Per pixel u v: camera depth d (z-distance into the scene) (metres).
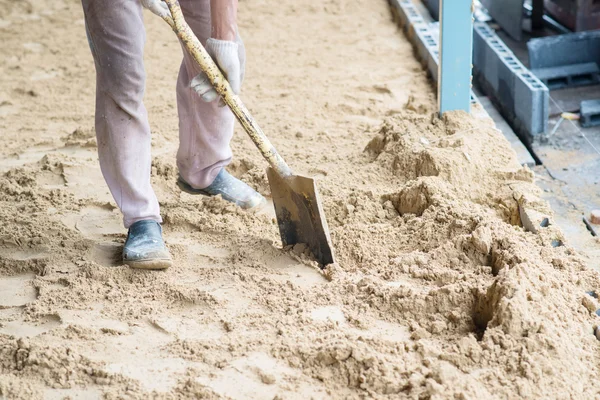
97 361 3.01
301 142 5.20
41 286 3.58
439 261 3.57
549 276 3.31
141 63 3.54
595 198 4.72
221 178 4.28
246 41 7.40
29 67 6.93
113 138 3.63
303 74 6.52
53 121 5.79
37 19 8.22
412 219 3.94
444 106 5.04
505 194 4.24
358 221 4.03
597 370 2.94
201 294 3.45
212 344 3.11
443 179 4.29
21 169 4.77
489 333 2.97
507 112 6.07
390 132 4.84
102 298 3.49
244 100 6.01
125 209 3.75
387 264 3.63
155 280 3.62
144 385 2.90
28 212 4.27
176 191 4.54
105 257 3.85
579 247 4.05
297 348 3.02
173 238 4.00
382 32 7.55
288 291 3.46
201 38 3.85
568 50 6.50
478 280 3.32
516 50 7.39
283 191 3.67
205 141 4.06
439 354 2.94
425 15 7.64
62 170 4.77
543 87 5.52
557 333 2.96
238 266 3.69
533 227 3.89
